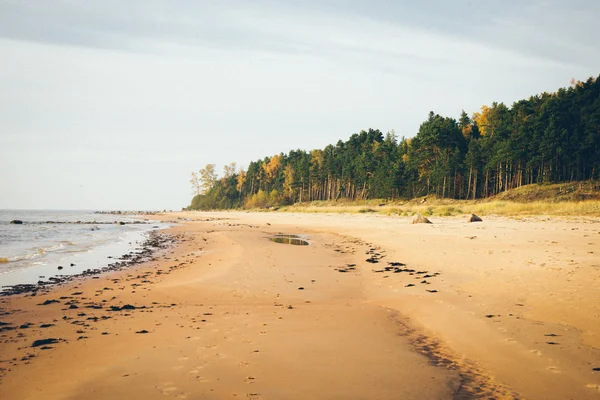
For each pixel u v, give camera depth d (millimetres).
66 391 5461
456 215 46062
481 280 12594
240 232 36969
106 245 28000
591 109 74500
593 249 17016
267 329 8453
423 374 6133
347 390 5523
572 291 10461
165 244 28250
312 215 69375
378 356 6895
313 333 8203
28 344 7582
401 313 9906
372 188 100938
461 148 91875
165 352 7000
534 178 76312
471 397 5363
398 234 27875
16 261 20250
